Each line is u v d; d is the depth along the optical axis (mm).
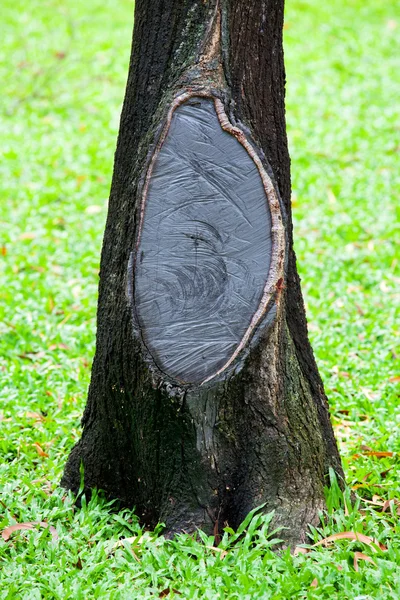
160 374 5375
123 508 5977
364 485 6492
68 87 18719
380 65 20062
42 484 6449
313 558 5320
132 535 5676
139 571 5188
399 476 6664
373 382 8477
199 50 5609
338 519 5641
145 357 5398
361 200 13461
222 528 5523
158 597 4926
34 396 8148
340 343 9312
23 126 16781
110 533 5695
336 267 11156
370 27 22297
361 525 5648
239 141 5543
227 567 5109
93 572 5176
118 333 5586
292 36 21500
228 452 5512
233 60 5613
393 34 21891
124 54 20234
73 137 16234
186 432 5391
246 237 5488
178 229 5496
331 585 4992
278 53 5824
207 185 5523
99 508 5879
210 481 5477
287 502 5586
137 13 5832
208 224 5492
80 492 6059
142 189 5523
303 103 17922
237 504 5551
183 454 5445
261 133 5715
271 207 5488
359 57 20484
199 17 5617
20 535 5637
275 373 5562
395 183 14109
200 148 5547
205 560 5215
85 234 12320
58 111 17562
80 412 7832
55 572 5203
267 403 5543
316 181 14242
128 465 5898
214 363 5395
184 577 5094
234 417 5492
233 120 5551
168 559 5246
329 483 5898
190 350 5406
